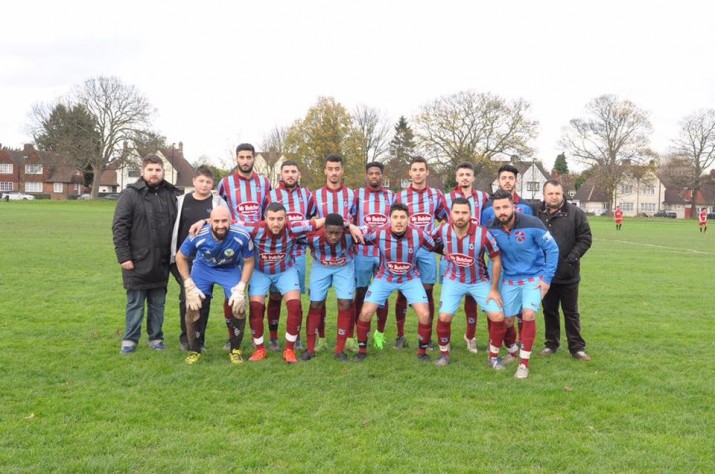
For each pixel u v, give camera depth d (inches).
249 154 271.7
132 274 249.4
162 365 234.1
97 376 218.4
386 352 269.0
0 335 273.7
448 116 2143.2
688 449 164.2
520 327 280.2
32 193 3053.6
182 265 243.8
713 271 569.3
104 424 173.0
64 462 148.5
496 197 236.7
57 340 268.2
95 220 1173.7
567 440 168.9
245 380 217.8
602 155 2541.8
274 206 239.6
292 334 248.4
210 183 262.4
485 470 149.7
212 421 178.1
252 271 245.9
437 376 229.0
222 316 336.8
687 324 328.8
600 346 279.7
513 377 229.8
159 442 161.8
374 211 287.6
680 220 2417.6
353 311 270.7
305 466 148.9
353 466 149.9
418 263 284.8
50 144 2442.2
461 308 382.3
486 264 273.7
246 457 153.2
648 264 625.9
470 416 185.5
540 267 245.3
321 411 187.3
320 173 2129.7
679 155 2679.6
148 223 249.8
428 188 295.0
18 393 197.3
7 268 489.1
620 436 172.7
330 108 2124.8
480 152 2149.4
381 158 2461.9
